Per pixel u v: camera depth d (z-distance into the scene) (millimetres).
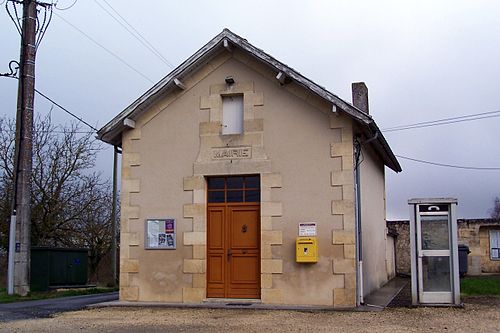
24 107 15586
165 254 13469
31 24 15867
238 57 13500
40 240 23297
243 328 9688
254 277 13094
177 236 13453
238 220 13344
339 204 12484
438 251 12312
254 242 13180
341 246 12359
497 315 10961
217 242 13391
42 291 17516
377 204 17938
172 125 13828
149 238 13602
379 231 18391
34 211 23062
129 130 14086
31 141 15664
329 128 12766
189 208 13453
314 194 12680
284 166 12938
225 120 13695
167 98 13914
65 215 24203
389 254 22500
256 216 13242
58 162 24078
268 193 12961
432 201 12328
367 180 15242
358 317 10789
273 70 13188
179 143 13727
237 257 13242
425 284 12344
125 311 12102
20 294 15258
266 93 13266
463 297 14500
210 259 13375
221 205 13477
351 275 12234
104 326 10117
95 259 26188
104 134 13898
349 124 12641
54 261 18438
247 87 13398
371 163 16438
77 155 24422
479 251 25672
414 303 12297
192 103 13758
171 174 13672
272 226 12836
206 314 11469
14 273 15312
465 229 25875
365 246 14445
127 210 13828
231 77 13477
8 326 10250
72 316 11484
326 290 12352
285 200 12844
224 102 13773
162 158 13789
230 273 13227
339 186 12547
